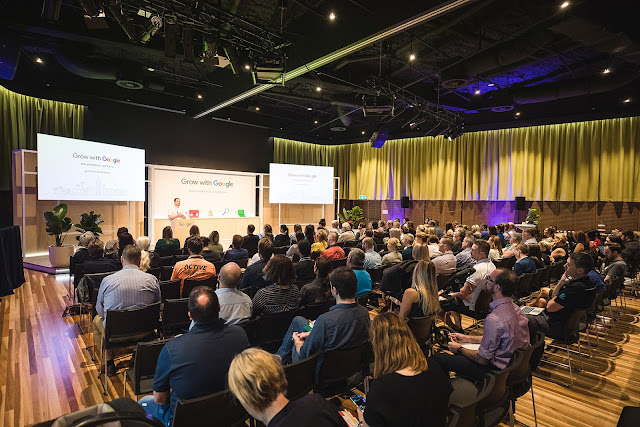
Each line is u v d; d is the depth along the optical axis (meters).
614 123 10.29
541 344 2.33
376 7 5.29
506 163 12.02
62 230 7.33
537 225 10.66
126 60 8.40
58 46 7.21
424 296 3.02
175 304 3.08
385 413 1.38
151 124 10.58
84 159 8.23
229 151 12.52
